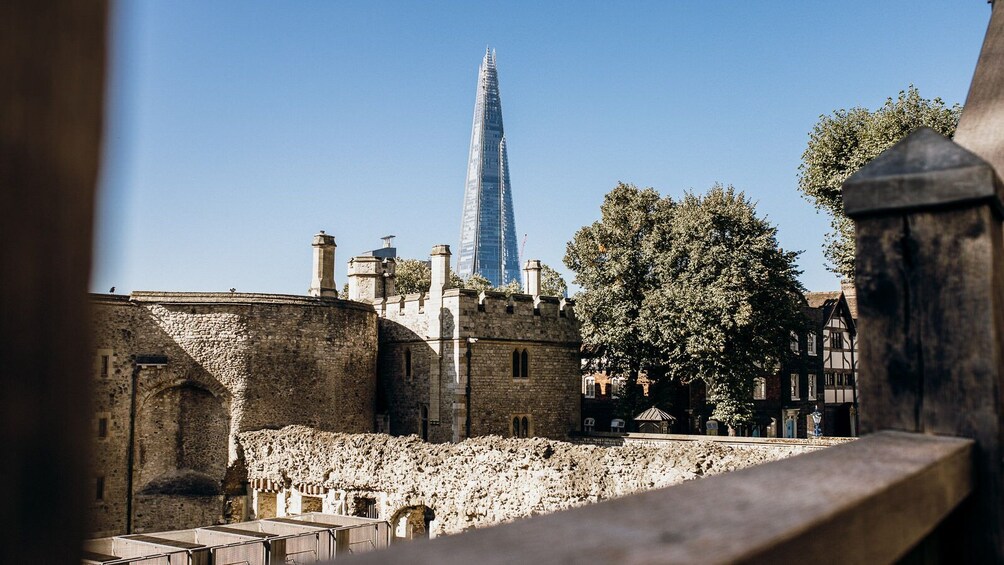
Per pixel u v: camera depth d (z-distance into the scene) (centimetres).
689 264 3919
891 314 263
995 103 377
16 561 83
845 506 151
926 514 200
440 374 3841
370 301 4338
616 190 4381
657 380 4169
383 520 2380
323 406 3556
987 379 245
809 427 5228
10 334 82
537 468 2391
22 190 82
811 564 135
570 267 4512
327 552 2167
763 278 3791
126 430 3122
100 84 88
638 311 4019
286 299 3491
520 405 3991
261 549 2039
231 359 3347
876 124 3562
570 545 106
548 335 4178
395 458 2758
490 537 109
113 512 3048
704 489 153
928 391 256
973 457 244
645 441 3759
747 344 3850
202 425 3312
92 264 88
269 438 3225
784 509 140
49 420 86
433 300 3906
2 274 81
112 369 3114
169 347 3256
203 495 3212
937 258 255
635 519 124
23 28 82
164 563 1898
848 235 3634
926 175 253
